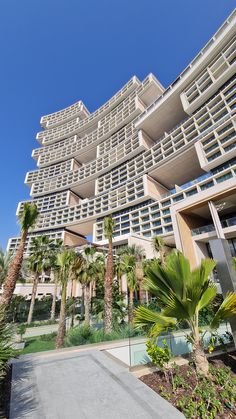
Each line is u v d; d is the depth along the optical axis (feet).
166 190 231.30
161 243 97.50
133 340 20.63
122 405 12.89
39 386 15.69
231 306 15.07
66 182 335.67
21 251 43.50
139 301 81.41
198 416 11.14
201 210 83.51
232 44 159.74
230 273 17.70
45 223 307.99
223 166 143.64
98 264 80.18
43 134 432.25
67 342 39.55
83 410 12.49
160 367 16.48
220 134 150.20
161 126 240.94
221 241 18.95
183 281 15.71
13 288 40.65
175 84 203.62
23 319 94.84
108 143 301.43
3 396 14.26
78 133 387.96
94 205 268.82
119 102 321.73
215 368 16.17
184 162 195.00
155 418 11.43
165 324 16.15
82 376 17.54
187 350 22.56
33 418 11.73
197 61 185.37
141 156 234.38
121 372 18.38
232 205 79.46
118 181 254.88
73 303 89.51
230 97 152.76
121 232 209.87
